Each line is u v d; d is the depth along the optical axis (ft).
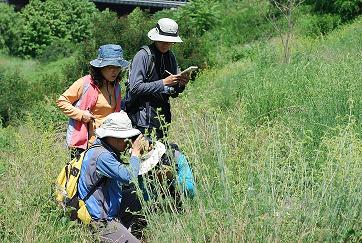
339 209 12.88
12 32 123.65
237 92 28.99
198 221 13.55
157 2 135.85
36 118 38.22
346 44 45.32
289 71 28.78
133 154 15.42
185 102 20.06
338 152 14.38
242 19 77.82
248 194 13.19
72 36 125.59
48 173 17.38
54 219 15.87
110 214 15.71
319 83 23.38
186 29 68.33
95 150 15.64
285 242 12.48
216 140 15.10
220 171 13.97
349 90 20.65
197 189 14.48
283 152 16.66
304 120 19.81
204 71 55.47
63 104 18.07
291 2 50.62
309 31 65.00
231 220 12.87
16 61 120.37
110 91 18.37
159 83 17.76
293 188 13.74
